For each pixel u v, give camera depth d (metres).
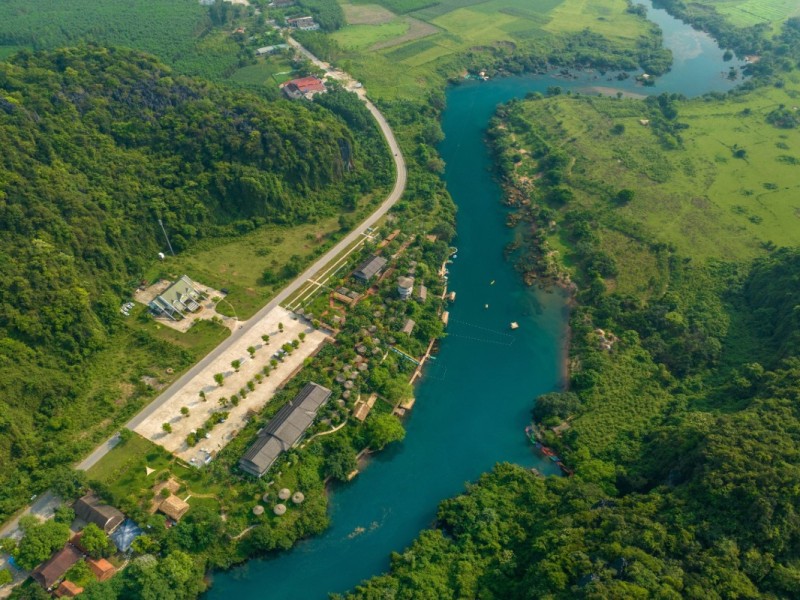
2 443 124.06
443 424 149.00
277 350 158.12
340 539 122.38
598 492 120.69
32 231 157.25
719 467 110.19
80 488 119.62
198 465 129.00
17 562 106.69
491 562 113.00
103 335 155.75
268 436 131.50
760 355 157.88
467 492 129.38
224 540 117.00
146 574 105.75
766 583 95.81
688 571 97.12
